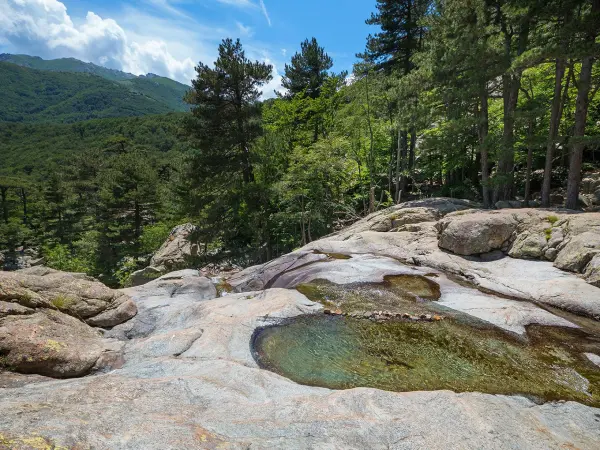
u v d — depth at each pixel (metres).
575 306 8.30
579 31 12.57
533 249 11.27
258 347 6.87
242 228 24.86
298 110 31.73
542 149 21.86
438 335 7.46
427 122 19.25
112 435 2.93
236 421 3.59
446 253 12.98
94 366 5.75
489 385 5.51
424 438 3.48
